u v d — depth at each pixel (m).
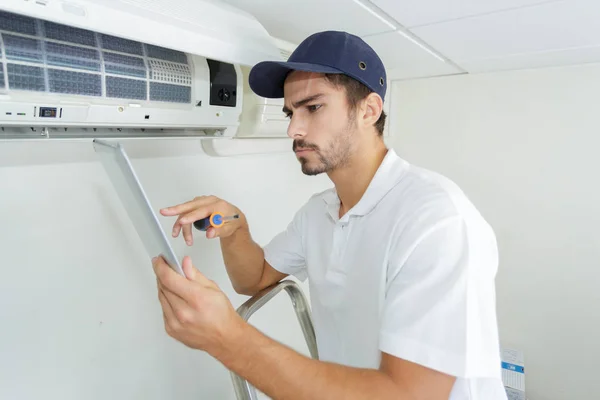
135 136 0.88
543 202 1.86
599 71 1.66
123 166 0.54
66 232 0.92
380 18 1.06
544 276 1.89
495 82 1.91
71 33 0.70
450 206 0.67
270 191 1.59
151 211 0.52
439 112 2.08
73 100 0.70
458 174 2.08
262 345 0.56
